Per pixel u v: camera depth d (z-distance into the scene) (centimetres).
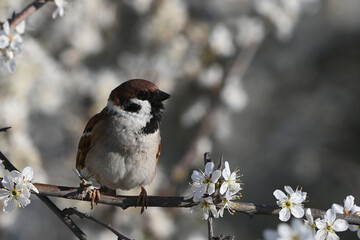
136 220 963
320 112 1503
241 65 1120
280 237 423
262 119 1496
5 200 508
